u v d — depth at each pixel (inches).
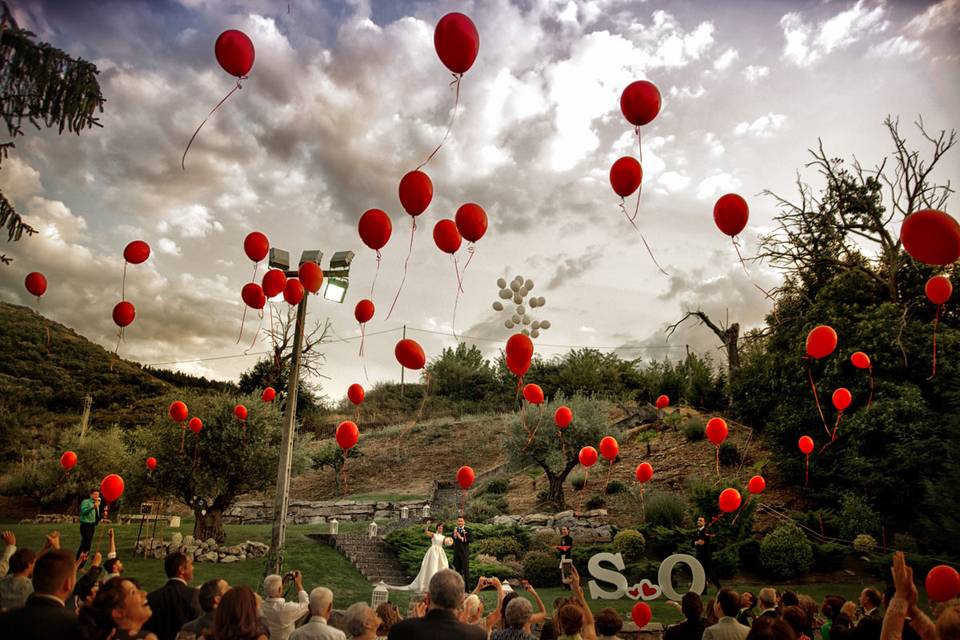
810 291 1047.0
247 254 384.2
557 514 875.4
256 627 126.1
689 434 1100.5
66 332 1991.9
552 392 1640.0
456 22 235.0
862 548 700.7
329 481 1379.2
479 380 1987.0
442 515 956.6
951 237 215.3
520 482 1149.7
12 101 244.4
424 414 1834.4
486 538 775.1
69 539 685.9
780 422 919.0
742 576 669.3
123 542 678.5
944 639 118.4
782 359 974.4
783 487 903.7
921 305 904.9
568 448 967.6
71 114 251.4
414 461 1438.2
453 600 135.4
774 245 1066.1
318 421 1697.8
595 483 1029.2
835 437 844.6
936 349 802.2
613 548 701.9
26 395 1609.3
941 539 631.8
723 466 979.9
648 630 441.1
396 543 740.7
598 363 1680.6
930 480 703.1
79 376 1771.7
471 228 291.0
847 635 195.5
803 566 654.5
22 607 117.4
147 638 134.6
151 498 887.1
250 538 756.0
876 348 838.5
